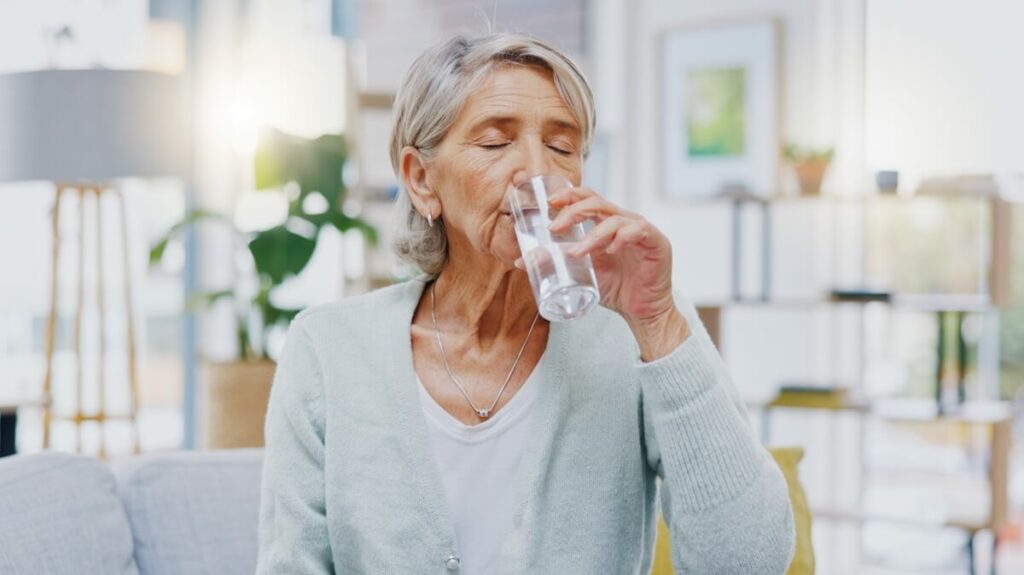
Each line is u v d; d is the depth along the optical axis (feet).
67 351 14.64
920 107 13.51
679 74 15.39
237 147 16.15
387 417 4.37
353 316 4.64
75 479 4.90
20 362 14.35
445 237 4.55
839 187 14.07
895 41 13.66
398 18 16.49
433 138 4.22
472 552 4.28
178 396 15.83
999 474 12.34
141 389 15.34
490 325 4.47
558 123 4.13
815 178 13.29
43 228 14.47
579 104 4.16
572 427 4.29
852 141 14.02
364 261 13.82
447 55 4.24
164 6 15.65
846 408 12.48
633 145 15.88
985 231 12.89
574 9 16.07
